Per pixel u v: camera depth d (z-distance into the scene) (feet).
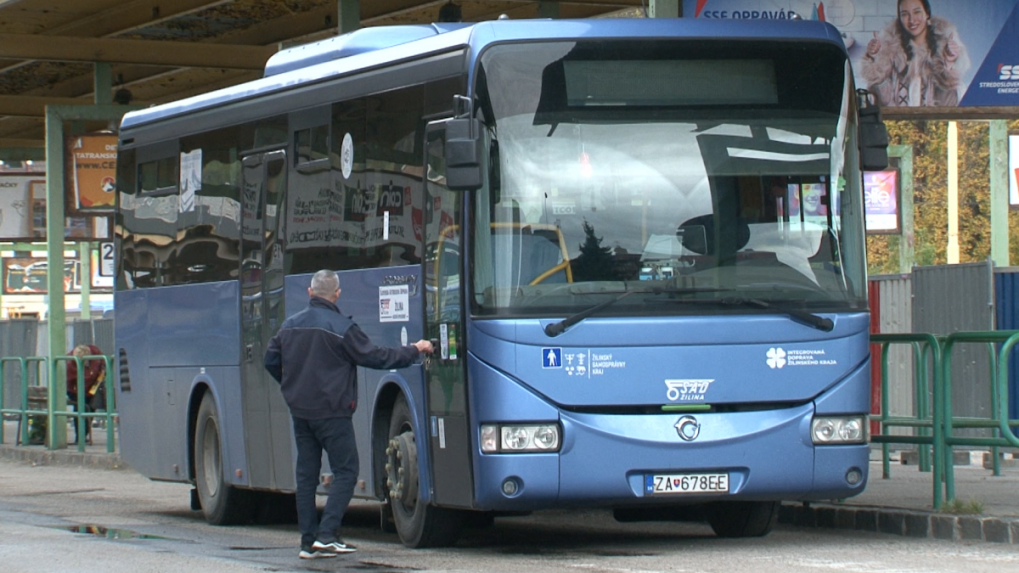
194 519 112.27
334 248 89.56
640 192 74.90
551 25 75.66
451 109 76.89
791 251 75.92
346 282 87.97
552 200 74.23
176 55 181.57
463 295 74.28
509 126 74.43
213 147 106.11
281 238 95.96
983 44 116.57
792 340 75.10
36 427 200.23
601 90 75.41
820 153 76.89
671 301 74.13
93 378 189.06
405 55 82.69
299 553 79.46
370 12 169.37
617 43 75.72
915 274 142.82
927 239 422.82
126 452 121.70
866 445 76.48
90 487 147.23
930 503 91.76
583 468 73.10
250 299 100.12
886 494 98.99
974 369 131.23
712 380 74.18
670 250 74.69
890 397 141.69
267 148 98.27
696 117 75.92
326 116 90.89
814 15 114.62
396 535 93.86
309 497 78.38
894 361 141.28
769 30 77.15
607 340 73.51
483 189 73.92
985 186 421.59
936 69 116.47
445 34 79.51
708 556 75.77
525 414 72.79
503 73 74.79
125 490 143.84
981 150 422.41
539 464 72.79
